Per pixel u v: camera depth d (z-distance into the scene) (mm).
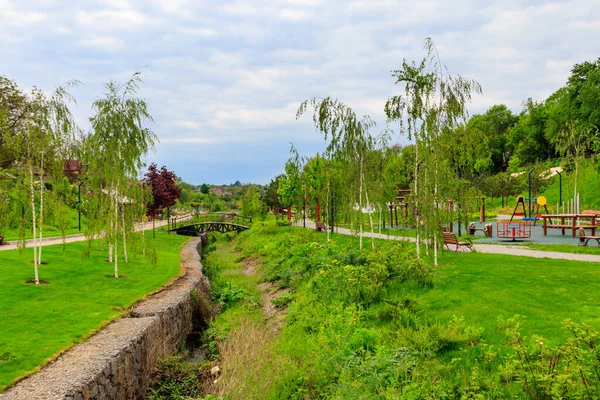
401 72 13828
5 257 16531
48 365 6875
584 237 18641
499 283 10719
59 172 13242
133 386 7926
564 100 56000
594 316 7750
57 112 12617
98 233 14672
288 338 9930
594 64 51875
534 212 42281
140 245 16219
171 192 33938
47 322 9039
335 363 7492
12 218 12984
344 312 10180
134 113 14828
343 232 29891
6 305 10125
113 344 7938
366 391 6070
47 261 16578
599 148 37250
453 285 10961
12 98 25422
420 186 13953
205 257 28203
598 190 42531
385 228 30125
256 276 20000
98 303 10984
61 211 13688
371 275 11750
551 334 7043
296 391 7234
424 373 6262
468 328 7582
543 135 69188
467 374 6148
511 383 5734
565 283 10359
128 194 15844
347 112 18828
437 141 13703
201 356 10461
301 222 41531
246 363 8094
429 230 13531
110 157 14422
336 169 24016
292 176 34219
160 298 12281
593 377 4910
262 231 32312
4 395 5754
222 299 15000
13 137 12359
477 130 14516
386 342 7887
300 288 14281
